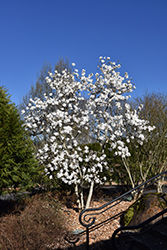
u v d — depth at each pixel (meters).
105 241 4.86
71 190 8.41
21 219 5.00
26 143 5.44
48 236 5.02
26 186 5.49
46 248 4.78
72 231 5.69
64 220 6.16
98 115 7.83
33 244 4.59
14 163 4.91
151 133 8.20
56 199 7.48
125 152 6.93
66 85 7.99
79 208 6.98
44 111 7.94
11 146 4.93
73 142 6.91
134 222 5.08
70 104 7.53
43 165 7.66
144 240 4.33
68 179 7.30
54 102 7.59
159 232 4.29
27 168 5.38
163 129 7.91
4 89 5.50
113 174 9.28
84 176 7.05
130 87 7.73
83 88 7.81
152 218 2.94
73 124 7.62
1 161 4.75
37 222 5.30
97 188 8.57
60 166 6.80
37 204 6.02
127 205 6.93
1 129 4.84
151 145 8.23
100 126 7.19
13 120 4.99
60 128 7.50
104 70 7.78
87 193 8.45
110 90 7.59
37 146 9.86
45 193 7.40
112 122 7.25
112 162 9.07
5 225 4.70
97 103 7.31
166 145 7.97
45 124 8.02
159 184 7.68
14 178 4.92
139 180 8.01
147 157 8.08
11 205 5.87
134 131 7.18
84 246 4.91
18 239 4.49
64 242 5.14
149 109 8.65
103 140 7.22
